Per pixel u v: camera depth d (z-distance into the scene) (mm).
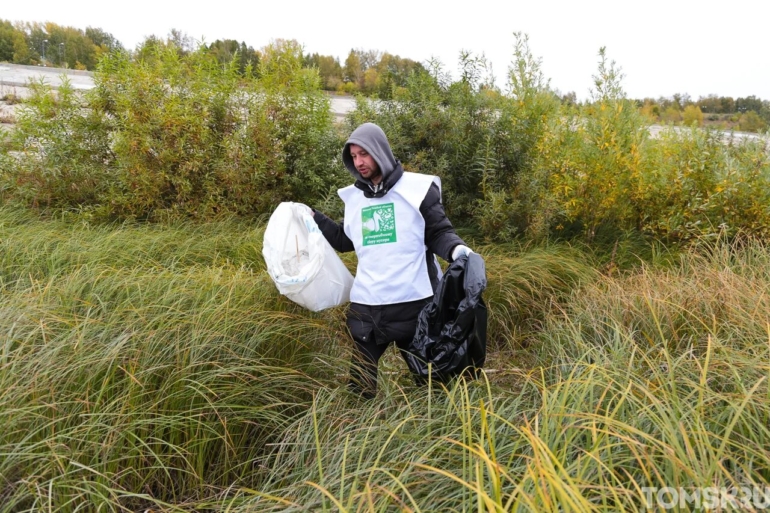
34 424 2064
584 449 1651
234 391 2434
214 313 2709
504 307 3906
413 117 5141
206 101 5551
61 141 5625
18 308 2637
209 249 4535
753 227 4879
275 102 5652
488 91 5297
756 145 5383
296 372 2664
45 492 1905
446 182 5008
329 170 5562
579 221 5484
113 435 2094
